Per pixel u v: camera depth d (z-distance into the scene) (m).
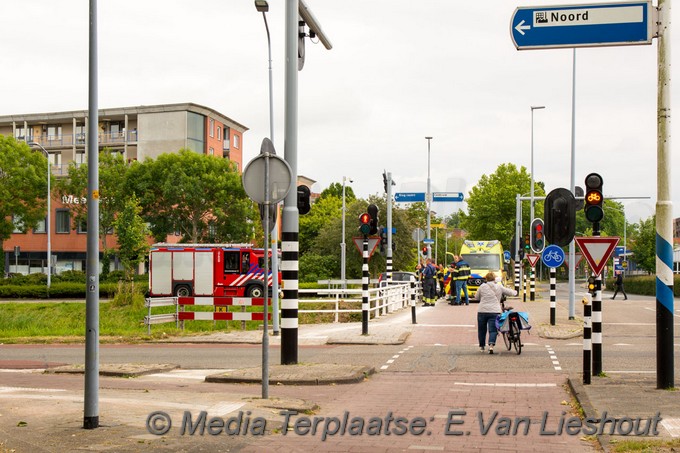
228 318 26.33
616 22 12.66
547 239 17.48
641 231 80.81
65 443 8.20
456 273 38.66
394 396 12.51
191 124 79.81
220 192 68.19
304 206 16.67
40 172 69.62
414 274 49.91
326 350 20.03
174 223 69.75
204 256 47.12
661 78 12.57
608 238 14.05
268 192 11.76
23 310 42.03
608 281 84.38
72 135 84.00
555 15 12.78
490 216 87.00
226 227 69.62
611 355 18.44
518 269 53.75
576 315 31.48
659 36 12.58
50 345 23.55
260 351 20.55
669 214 12.53
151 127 80.00
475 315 31.08
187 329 30.25
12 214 70.44
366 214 23.14
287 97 16.00
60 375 15.96
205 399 11.50
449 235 96.81
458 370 16.14
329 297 46.22
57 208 79.44
